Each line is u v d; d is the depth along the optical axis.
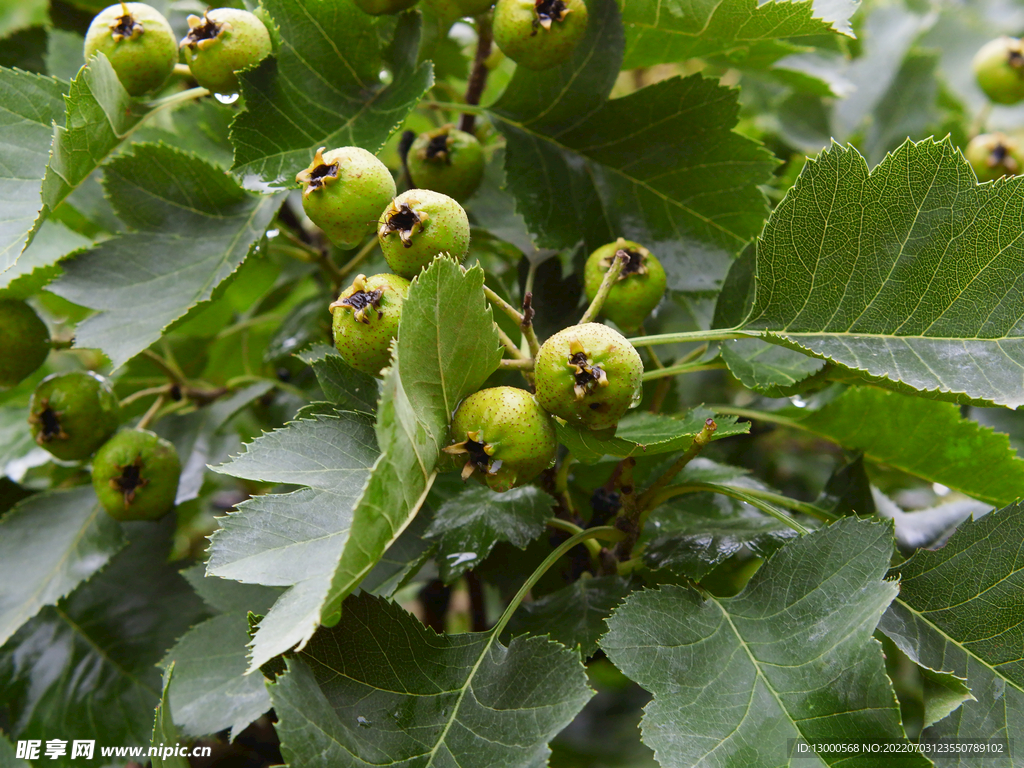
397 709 0.49
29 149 0.54
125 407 0.63
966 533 0.51
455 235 0.50
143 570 0.59
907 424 0.55
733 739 0.49
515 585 0.57
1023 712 0.50
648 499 0.53
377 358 0.50
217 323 0.64
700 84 0.56
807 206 0.51
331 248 0.63
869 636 0.49
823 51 0.64
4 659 0.58
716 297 0.56
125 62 0.54
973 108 0.90
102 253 0.54
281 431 0.50
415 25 0.54
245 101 0.53
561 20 0.54
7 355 0.57
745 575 0.63
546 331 0.56
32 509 0.59
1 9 0.82
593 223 0.57
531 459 0.49
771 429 0.64
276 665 0.49
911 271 0.51
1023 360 0.50
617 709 0.64
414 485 0.48
